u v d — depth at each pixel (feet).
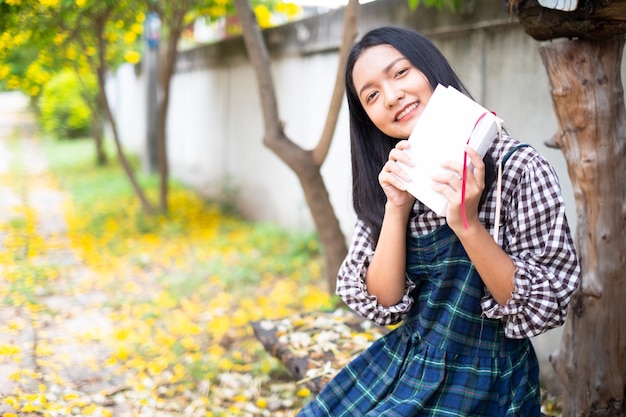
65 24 22.52
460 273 5.99
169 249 22.40
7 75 26.61
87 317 15.90
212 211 28.02
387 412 5.96
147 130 38.01
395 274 6.13
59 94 56.90
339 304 15.57
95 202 31.04
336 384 6.69
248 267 19.77
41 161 47.83
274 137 15.16
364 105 6.16
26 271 19.06
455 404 5.98
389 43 6.01
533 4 8.02
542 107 12.03
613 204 8.27
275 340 11.12
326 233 15.62
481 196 5.81
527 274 5.54
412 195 5.91
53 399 11.09
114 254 22.02
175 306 16.84
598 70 8.04
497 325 6.03
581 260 8.54
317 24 20.06
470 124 5.45
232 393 11.85
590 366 8.57
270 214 25.03
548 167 5.76
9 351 12.67
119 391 11.82
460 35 14.16
